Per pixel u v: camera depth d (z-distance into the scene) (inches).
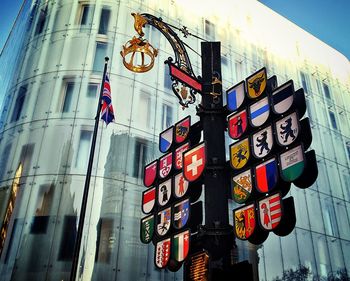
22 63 965.8
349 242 1086.4
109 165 788.0
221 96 298.5
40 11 1037.2
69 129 812.0
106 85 591.5
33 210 724.7
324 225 1065.5
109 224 732.0
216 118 288.7
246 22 1347.2
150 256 751.7
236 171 262.2
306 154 228.1
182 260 264.2
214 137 279.3
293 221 221.9
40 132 813.9
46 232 701.9
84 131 815.7
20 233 705.6
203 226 242.2
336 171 1223.5
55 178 754.8
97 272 682.2
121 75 904.9
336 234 1073.5
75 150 789.2
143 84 928.9
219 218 244.4
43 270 665.6
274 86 287.9
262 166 246.8
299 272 930.7
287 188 242.7
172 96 973.2
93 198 740.7
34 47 970.7
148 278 728.3
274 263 900.6
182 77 297.4
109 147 807.1
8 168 797.9
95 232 713.0
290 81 261.0
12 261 679.1
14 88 933.2
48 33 968.3
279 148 249.0
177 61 320.8
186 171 285.3
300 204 1051.3
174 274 765.9
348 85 1585.9
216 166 264.7
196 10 1200.2
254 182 246.5
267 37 1384.1
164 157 338.0
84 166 776.9
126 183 786.2
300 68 1429.6
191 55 1091.3
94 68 899.4
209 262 225.9
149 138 869.8
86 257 684.1
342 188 1194.0
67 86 876.6
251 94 288.0
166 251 285.4
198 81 305.9
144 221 326.6
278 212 225.6
